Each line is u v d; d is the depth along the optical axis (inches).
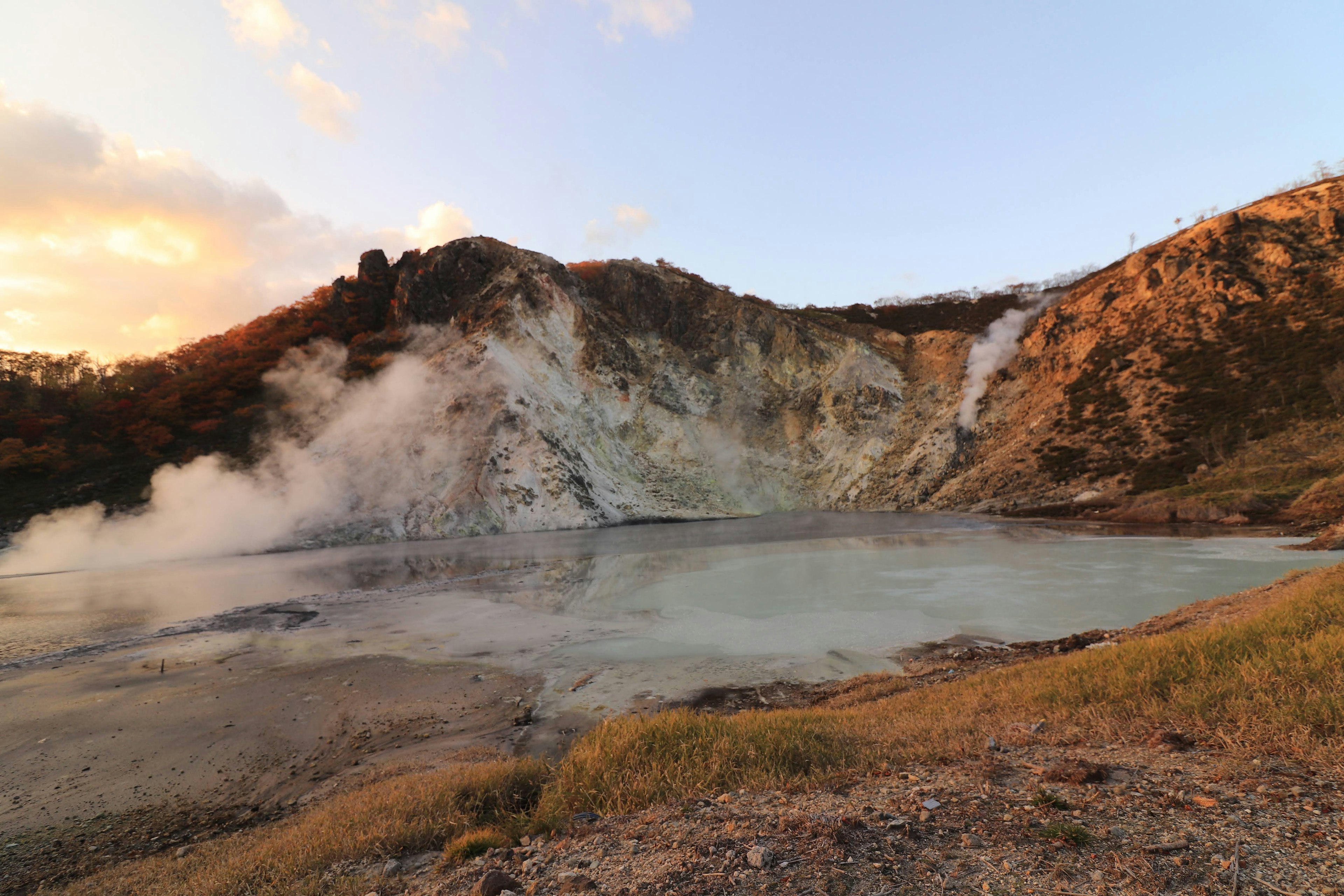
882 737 293.9
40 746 479.2
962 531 1660.9
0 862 321.7
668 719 311.1
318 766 429.1
